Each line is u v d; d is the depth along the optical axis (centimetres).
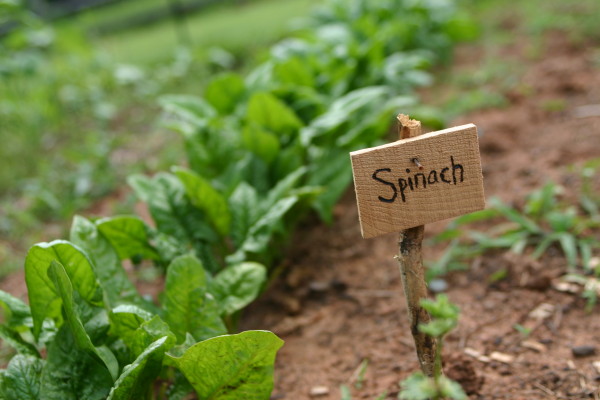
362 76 180
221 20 360
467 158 78
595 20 236
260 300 122
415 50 239
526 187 140
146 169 187
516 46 241
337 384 102
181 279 93
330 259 130
